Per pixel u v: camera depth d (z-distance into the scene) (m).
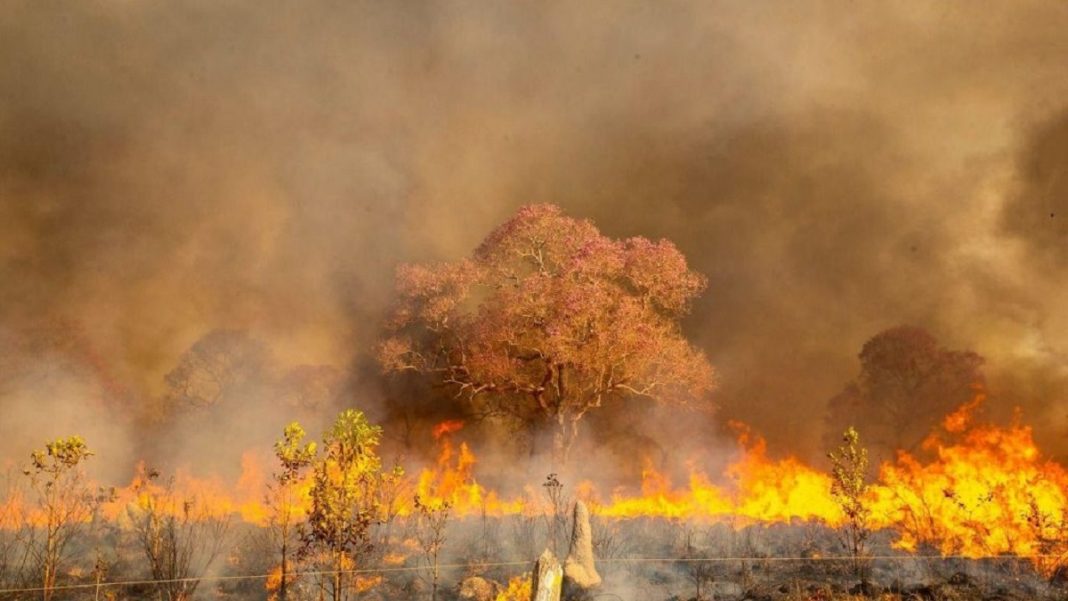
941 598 10.52
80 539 14.06
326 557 11.45
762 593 11.16
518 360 26.00
